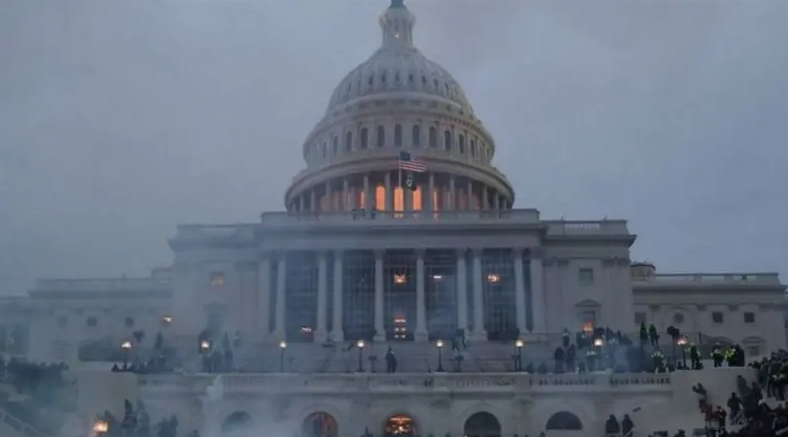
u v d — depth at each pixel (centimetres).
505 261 9100
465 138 12681
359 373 6412
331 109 13150
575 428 6188
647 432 5819
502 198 12594
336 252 9088
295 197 12444
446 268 9081
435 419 6169
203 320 9312
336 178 11844
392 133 12356
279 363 7400
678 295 11481
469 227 9081
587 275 9350
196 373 6456
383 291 8956
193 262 9475
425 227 9088
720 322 11406
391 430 6231
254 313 9294
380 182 11725
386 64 13050
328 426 6291
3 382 5500
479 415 6238
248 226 9606
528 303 8981
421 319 8756
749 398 5369
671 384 6166
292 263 9169
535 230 9100
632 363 6744
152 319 11175
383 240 9100
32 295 11269
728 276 11650
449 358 7538
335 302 8906
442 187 11794
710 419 5334
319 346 8088
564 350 7244
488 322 8900
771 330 11350
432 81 12950
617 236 9362
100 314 11212
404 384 6272
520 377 6259
